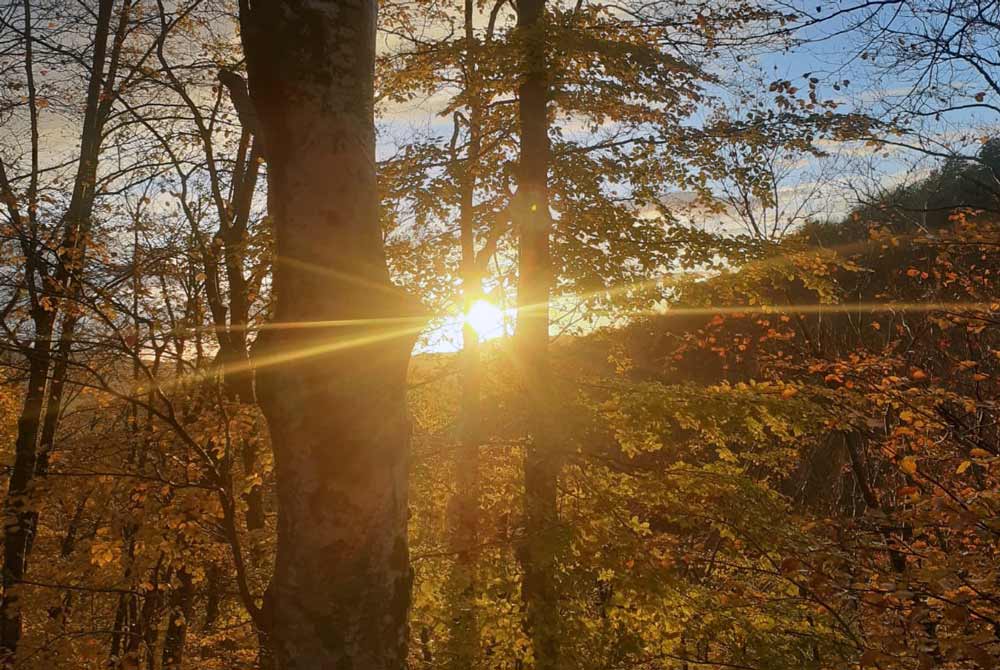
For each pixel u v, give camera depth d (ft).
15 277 21.15
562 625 23.41
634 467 26.48
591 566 23.82
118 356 17.70
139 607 28.17
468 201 33.24
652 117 32.50
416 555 24.84
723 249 28.22
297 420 11.16
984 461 20.06
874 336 34.47
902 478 32.96
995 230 24.13
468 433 29.12
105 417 26.58
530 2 31.04
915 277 31.22
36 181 31.45
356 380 11.23
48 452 21.53
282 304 11.50
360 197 11.65
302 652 11.08
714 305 29.99
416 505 27.84
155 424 20.10
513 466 29.01
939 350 29.94
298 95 11.34
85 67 33.22
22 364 17.53
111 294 19.24
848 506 38.55
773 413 24.62
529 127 30.07
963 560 16.96
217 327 17.66
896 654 15.89
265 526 28.71
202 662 25.48
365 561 11.24
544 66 27.09
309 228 11.34
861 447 34.96
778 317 35.50
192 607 27.02
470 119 37.11
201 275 23.44
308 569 11.11
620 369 35.29
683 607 23.89
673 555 26.30
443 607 23.35
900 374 29.71
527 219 29.37
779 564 24.16
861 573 21.77
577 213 30.19
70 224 27.58
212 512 17.66
